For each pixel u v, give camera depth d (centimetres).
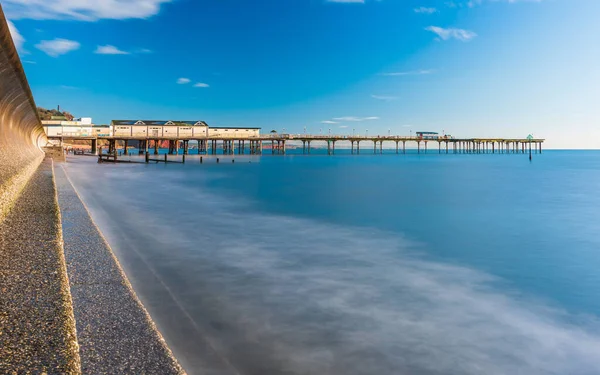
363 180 3800
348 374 410
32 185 1298
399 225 1372
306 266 824
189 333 489
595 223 1439
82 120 10938
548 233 1243
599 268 843
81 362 284
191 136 10456
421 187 3048
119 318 359
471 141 15888
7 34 751
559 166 7331
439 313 583
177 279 712
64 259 485
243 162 8794
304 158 12812
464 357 455
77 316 357
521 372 428
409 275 776
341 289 681
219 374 396
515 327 539
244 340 477
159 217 1462
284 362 429
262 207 1820
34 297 356
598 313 592
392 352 461
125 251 916
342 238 1132
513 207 1895
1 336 282
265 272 772
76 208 939
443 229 1302
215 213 1597
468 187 3048
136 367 282
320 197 2305
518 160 11594
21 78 1098
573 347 484
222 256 893
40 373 239
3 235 591
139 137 10144
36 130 2878
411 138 13288
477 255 951
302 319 547
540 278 768
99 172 4334
